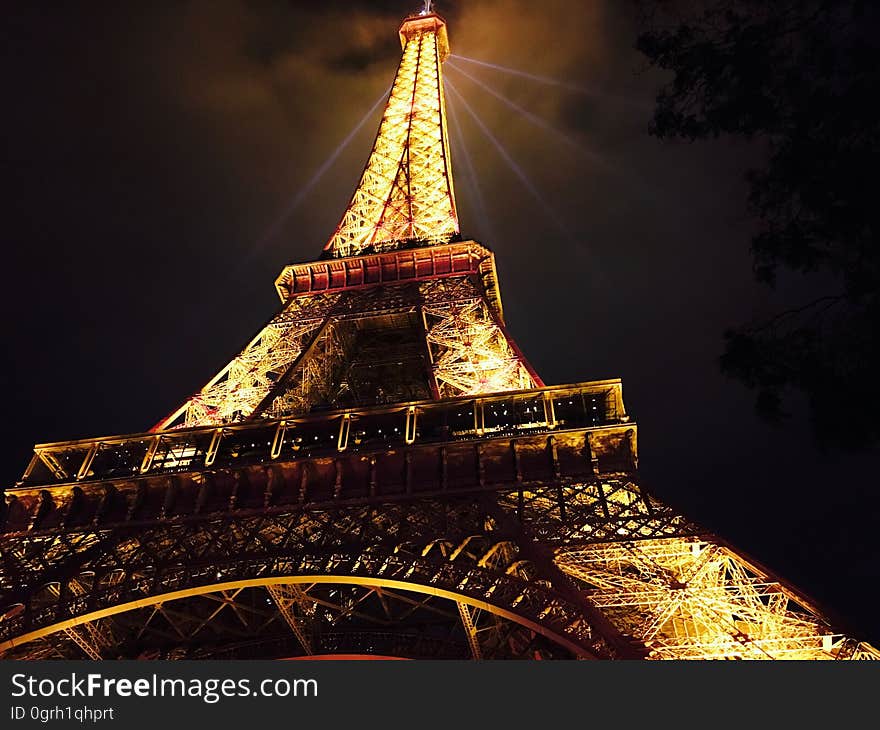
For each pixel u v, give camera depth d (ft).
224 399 241.14
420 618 204.74
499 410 192.34
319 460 182.29
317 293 306.14
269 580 148.77
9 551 176.45
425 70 446.19
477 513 162.50
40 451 201.36
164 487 188.03
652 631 124.16
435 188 361.71
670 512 150.30
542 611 125.90
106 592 153.58
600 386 187.11
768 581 129.59
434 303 274.77
